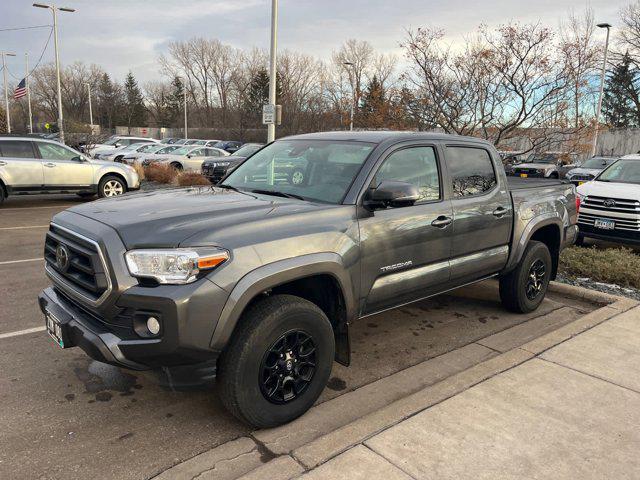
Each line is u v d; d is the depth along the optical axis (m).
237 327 2.97
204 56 76.25
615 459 2.82
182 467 2.85
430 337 4.88
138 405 3.52
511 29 10.43
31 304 5.53
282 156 4.30
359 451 2.82
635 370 3.90
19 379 3.85
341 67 51.75
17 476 2.74
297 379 3.25
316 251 3.21
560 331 4.64
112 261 2.79
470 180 4.57
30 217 11.55
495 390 3.54
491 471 2.69
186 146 24.42
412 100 11.51
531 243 5.34
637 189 8.72
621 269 6.67
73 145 28.62
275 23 14.16
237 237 2.94
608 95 46.81
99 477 2.76
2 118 52.28
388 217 3.72
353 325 5.17
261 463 2.88
